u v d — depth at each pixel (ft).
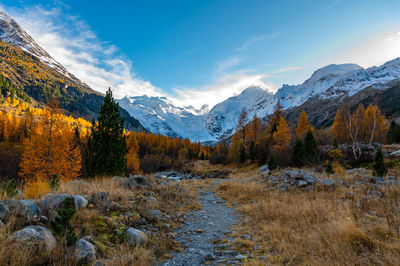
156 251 16.37
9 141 192.34
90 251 12.58
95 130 58.44
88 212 18.83
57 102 64.39
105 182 33.22
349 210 22.38
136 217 21.15
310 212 24.73
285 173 52.24
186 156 260.42
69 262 11.43
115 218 19.77
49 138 61.21
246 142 170.50
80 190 24.48
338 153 95.81
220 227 25.14
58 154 62.28
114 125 58.70
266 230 21.54
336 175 56.39
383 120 135.85
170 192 38.29
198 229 23.65
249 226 24.68
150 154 254.68
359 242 15.08
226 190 53.83
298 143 101.81
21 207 14.85
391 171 58.75
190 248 18.07
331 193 37.81
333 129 140.05
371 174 52.37
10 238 11.46
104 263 12.17
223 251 17.26
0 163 107.86
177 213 28.45
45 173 59.26
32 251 11.41
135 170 133.18
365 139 130.72
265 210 28.78
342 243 15.43
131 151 144.87
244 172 128.88
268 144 151.74
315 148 98.07
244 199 41.93
